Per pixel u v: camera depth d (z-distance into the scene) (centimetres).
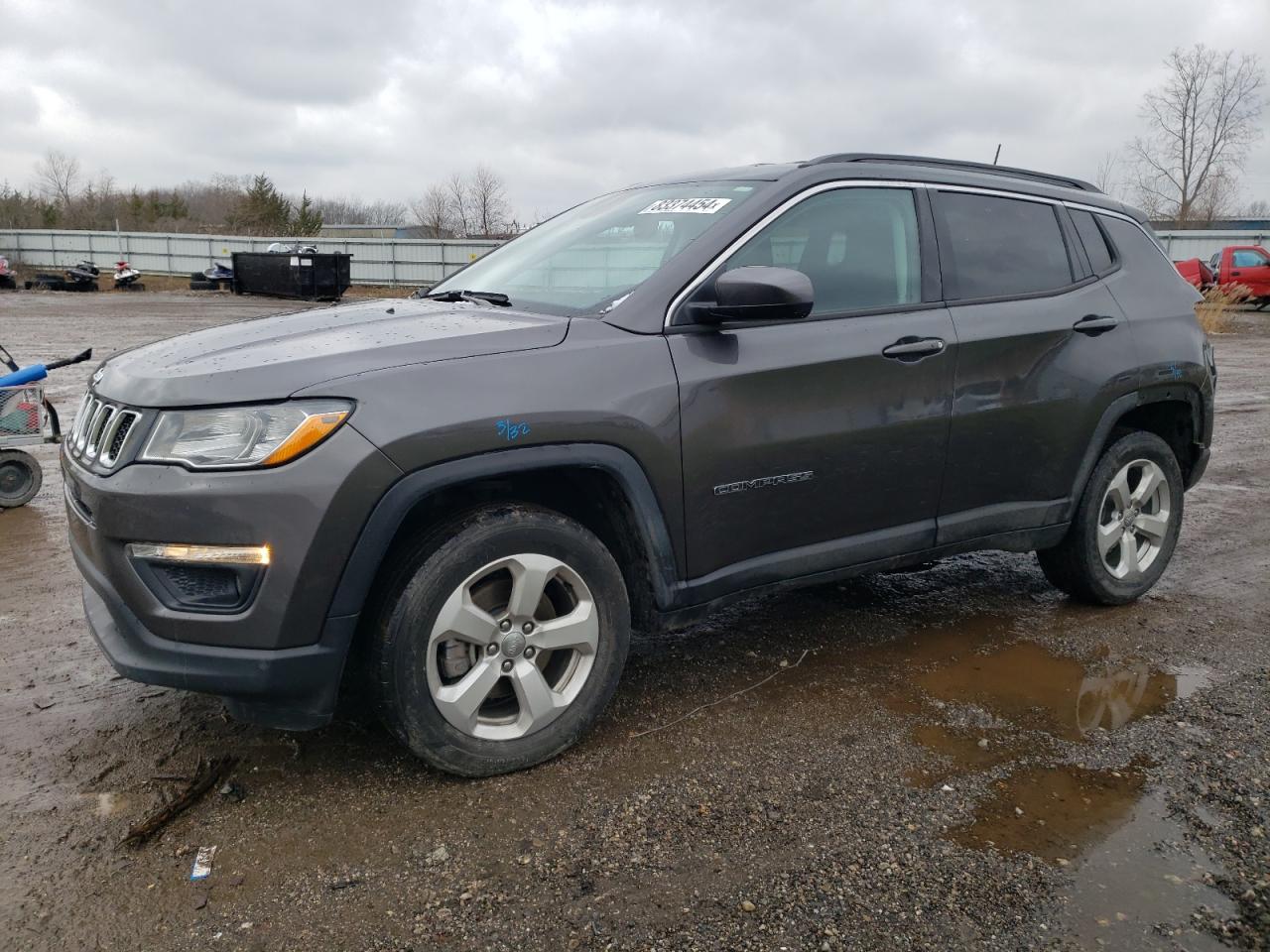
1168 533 440
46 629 391
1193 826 262
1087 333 395
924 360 346
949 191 375
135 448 253
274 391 248
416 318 308
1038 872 241
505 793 274
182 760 289
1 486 577
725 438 304
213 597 250
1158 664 373
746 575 321
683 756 298
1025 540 394
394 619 260
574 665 295
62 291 3312
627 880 236
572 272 341
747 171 360
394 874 237
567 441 275
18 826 253
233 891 230
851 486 337
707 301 307
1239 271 2556
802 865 243
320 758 291
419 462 253
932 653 383
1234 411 1027
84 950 209
